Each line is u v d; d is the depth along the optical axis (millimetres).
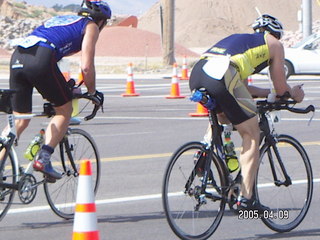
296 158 12617
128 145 19984
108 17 11703
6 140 11125
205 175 10641
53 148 11273
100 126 24062
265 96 11625
